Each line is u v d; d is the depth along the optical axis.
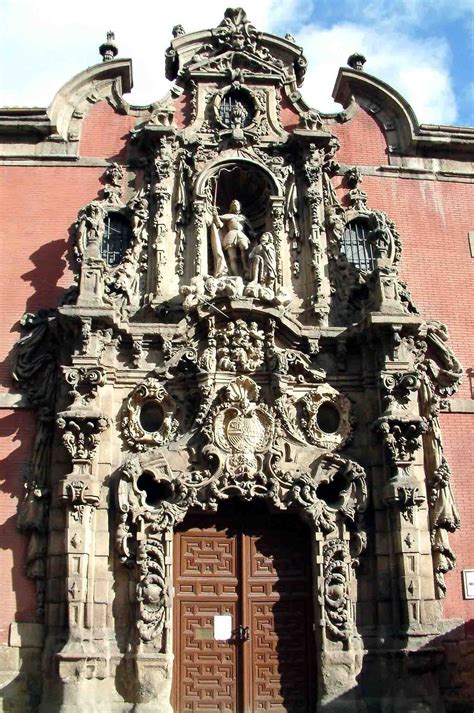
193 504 17.50
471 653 17.55
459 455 19.16
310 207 20.50
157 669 16.42
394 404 17.91
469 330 20.48
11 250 20.09
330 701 16.59
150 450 17.83
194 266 19.66
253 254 19.69
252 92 21.75
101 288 18.34
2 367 18.94
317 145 21.11
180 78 21.89
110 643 16.72
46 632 16.81
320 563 17.39
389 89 22.33
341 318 19.64
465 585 18.14
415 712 16.11
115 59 21.77
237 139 20.91
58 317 18.11
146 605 16.80
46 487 17.72
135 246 19.92
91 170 21.05
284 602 17.77
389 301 18.53
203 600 17.64
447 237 21.36
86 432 17.16
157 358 18.66
